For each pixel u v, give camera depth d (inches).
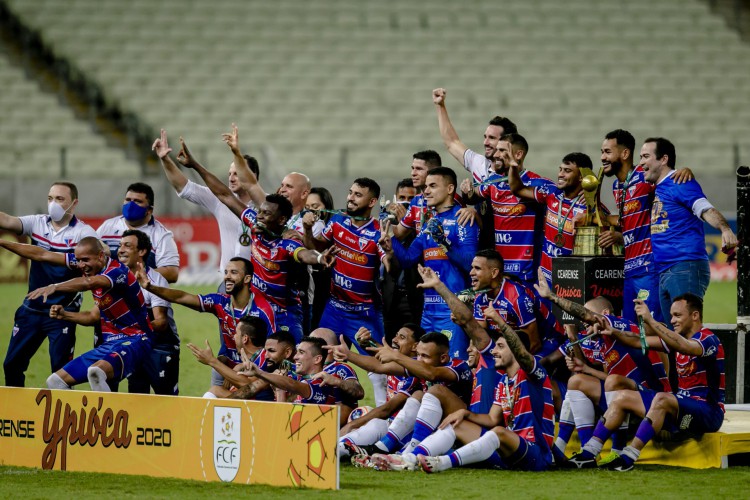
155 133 2901.1
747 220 1019.9
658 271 929.5
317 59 3110.2
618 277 867.4
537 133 2915.8
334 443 701.3
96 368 911.0
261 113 2977.4
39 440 815.1
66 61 3053.6
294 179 1079.0
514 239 970.1
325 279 1049.5
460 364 843.4
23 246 1003.9
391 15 3211.1
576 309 802.8
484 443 775.7
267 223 970.1
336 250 1024.9
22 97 2957.7
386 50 3134.8
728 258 886.4
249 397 863.1
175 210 2397.9
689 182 909.2
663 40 3159.5
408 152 2869.1
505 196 970.1
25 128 2896.2
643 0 3230.8
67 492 707.4
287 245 972.6
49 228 1061.1
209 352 870.4
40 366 1366.9
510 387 796.6
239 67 3088.1
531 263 968.3
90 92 2999.5
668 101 3021.7
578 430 842.8
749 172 1013.8
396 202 1058.1
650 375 849.5
